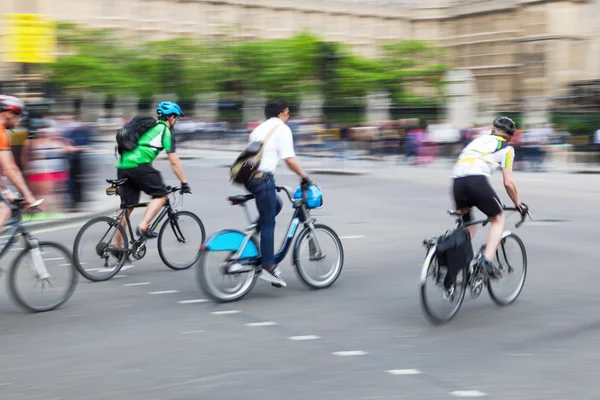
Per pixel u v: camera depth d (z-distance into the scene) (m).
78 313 8.45
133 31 95.25
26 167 16.69
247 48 68.88
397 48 69.12
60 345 7.21
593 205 19.77
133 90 72.31
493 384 6.13
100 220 10.16
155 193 10.52
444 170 34.78
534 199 21.33
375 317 8.27
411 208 18.92
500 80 93.56
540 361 6.72
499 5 93.62
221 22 99.44
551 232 14.68
